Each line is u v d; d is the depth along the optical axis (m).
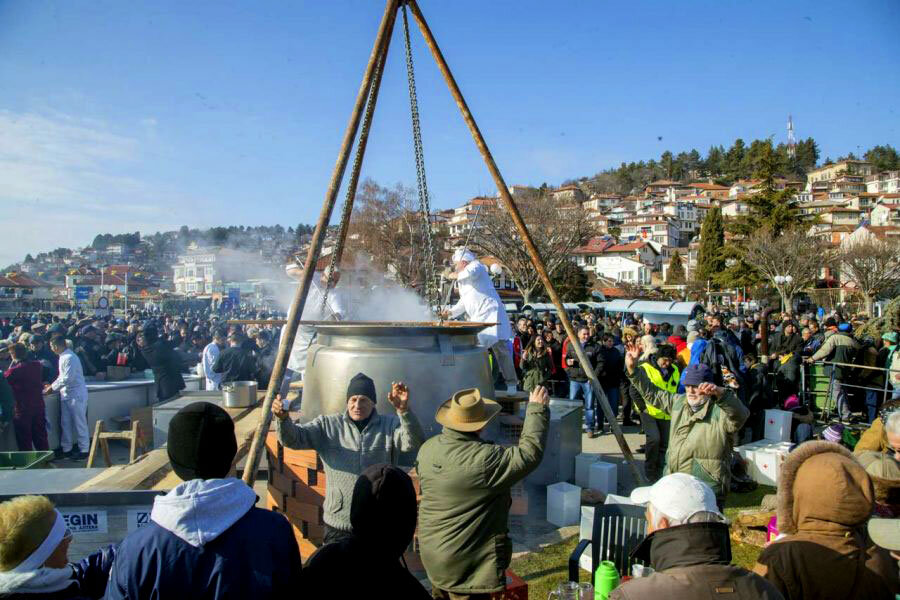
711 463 4.47
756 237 47.44
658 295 61.66
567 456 6.72
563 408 7.02
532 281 40.59
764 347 11.33
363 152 4.98
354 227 39.97
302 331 7.05
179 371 9.86
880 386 9.66
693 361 8.59
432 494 3.09
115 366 11.39
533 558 4.84
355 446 3.61
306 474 4.50
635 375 5.13
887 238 50.56
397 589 1.90
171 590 1.82
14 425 8.01
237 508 1.98
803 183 144.25
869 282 42.44
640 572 3.18
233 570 1.87
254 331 13.07
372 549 1.94
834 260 44.84
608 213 123.44
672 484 2.12
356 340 4.65
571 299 48.75
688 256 86.69
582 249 81.69
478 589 3.01
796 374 9.86
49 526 2.15
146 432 7.96
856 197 108.62
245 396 6.82
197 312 45.44
